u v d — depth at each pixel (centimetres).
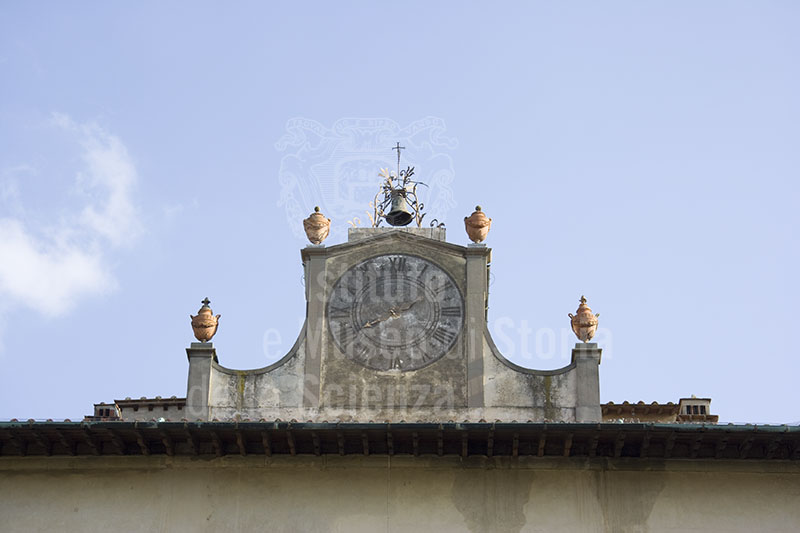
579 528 4222
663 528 4219
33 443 4288
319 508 4250
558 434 4181
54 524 4253
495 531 4222
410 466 4291
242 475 4291
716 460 4275
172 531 4241
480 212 4731
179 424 4175
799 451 4225
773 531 4206
